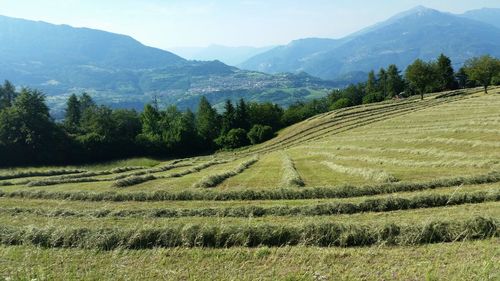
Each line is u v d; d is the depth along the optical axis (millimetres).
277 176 30156
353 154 38844
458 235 13688
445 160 29281
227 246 14750
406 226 14508
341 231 14688
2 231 16734
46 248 15359
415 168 28391
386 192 22109
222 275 11836
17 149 67188
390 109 73062
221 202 22188
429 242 13891
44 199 24797
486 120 40656
